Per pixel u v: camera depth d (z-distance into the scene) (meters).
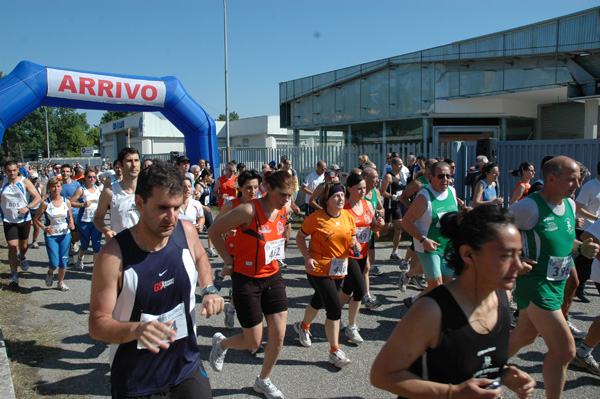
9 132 70.19
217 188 8.88
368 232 4.86
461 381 1.71
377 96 17.69
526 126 17.66
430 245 4.14
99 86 11.03
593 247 3.06
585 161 9.10
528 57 13.80
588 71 12.62
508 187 10.48
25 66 10.11
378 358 1.74
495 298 1.80
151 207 1.91
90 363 4.16
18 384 3.73
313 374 3.88
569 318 4.90
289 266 7.59
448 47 15.42
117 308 1.97
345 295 4.45
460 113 15.93
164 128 40.25
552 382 2.94
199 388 2.15
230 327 4.87
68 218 6.42
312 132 22.02
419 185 5.72
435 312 1.66
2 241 10.37
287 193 3.36
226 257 3.42
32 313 5.49
